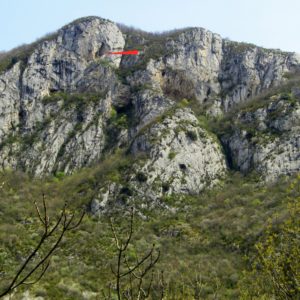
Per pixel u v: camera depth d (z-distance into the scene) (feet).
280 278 35.12
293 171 215.92
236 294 100.94
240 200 200.23
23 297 126.21
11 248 162.50
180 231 180.96
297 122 238.68
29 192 224.94
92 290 136.56
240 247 153.48
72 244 172.04
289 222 38.19
